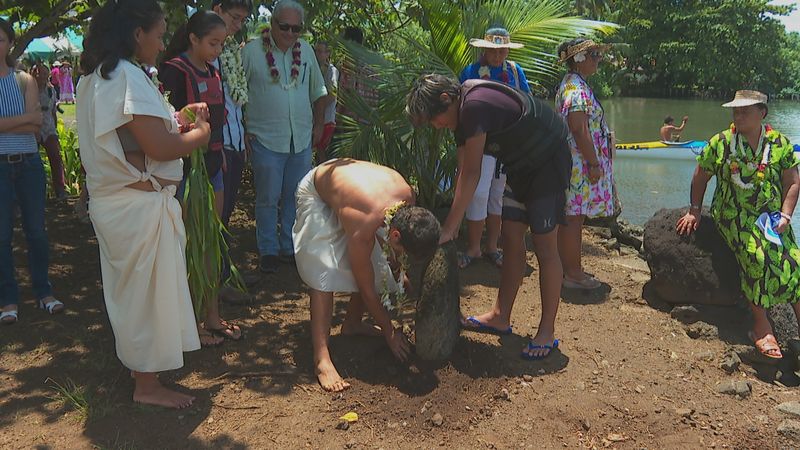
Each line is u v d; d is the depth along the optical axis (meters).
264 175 4.73
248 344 3.77
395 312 4.27
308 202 3.45
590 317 4.33
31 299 4.29
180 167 2.97
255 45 4.60
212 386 3.31
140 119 2.68
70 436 2.87
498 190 5.12
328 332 3.47
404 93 5.52
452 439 2.97
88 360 3.52
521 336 3.99
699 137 14.26
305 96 4.79
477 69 4.97
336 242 3.38
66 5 5.12
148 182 2.84
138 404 3.10
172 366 2.99
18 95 3.85
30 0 5.11
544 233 3.56
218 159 3.87
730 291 4.19
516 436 3.01
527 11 5.91
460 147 3.46
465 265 5.16
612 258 5.67
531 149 3.37
